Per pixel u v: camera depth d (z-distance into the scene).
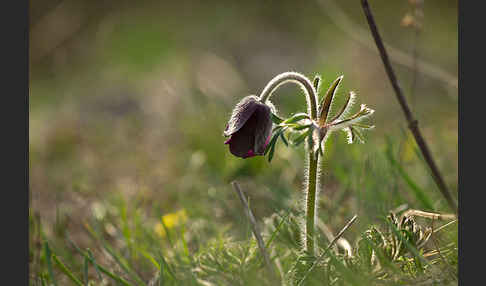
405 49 1.15
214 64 1.18
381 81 1.02
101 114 1.08
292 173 0.76
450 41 1.21
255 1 1.51
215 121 0.82
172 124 0.97
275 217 0.65
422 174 0.72
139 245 0.66
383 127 0.82
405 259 0.59
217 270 0.61
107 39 1.42
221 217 0.71
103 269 0.61
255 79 1.13
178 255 0.63
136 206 0.73
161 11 1.54
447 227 0.62
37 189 0.80
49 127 1.04
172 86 1.02
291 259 0.61
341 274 0.58
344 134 0.76
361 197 0.66
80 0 1.50
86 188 0.78
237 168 0.77
